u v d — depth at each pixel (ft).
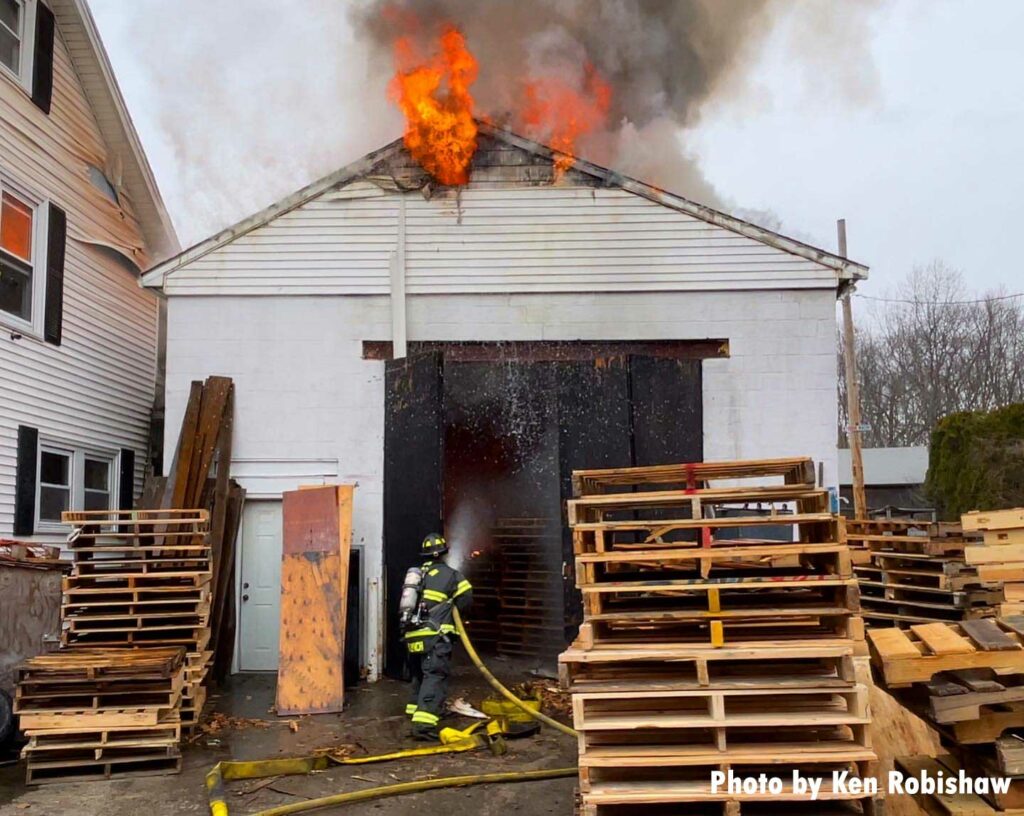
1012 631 12.82
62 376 37.58
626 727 13.61
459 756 22.31
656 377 32.42
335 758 21.80
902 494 96.99
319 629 28.27
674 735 14.40
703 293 34.83
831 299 34.58
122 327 44.34
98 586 25.66
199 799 19.52
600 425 32.17
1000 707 12.39
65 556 37.42
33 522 34.35
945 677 12.61
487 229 35.29
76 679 21.03
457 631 25.41
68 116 38.93
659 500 14.90
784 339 34.45
